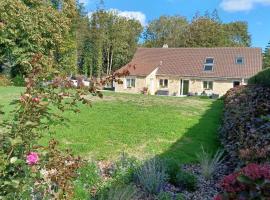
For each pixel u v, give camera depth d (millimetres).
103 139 9375
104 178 6125
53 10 32969
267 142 5445
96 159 7531
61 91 3838
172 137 10070
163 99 20875
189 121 12984
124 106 15859
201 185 6117
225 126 9320
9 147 3355
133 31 67812
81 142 8930
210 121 13188
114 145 8891
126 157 6758
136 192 5375
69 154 3930
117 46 60281
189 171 6848
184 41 63562
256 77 18172
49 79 3812
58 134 9469
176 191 5812
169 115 14086
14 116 3609
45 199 3566
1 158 3227
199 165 7375
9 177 3299
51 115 3943
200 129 11367
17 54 29406
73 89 3900
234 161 6312
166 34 75688
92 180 5723
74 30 43344
